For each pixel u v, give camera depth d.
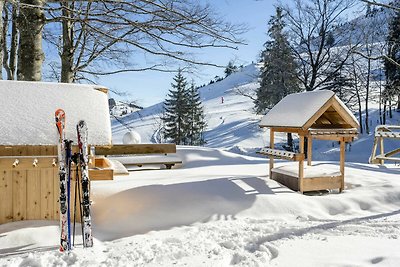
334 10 22.84
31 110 4.99
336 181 7.63
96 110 5.32
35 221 5.36
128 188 6.73
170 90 45.91
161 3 6.87
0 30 6.85
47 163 4.68
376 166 11.84
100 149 10.45
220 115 58.06
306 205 6.60
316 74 23.81
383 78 47.16
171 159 10.74
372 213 6.53
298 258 3.99
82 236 4.78
